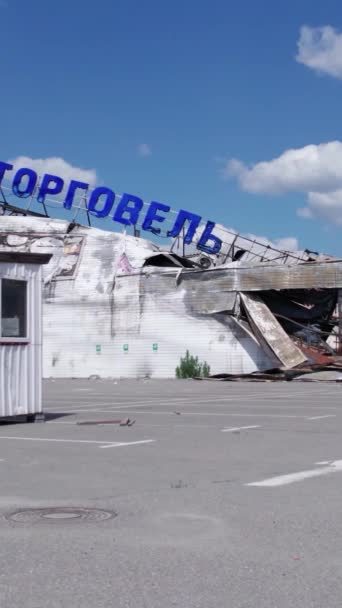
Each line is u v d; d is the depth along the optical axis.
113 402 24.39
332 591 5.16
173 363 47.03
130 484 9.03
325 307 46.50
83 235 52.75
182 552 6.07
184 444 12.74
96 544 6.33
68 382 43.19
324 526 6.90
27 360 17.34
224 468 10.16
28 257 17.48
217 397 26.72
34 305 17.64
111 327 49.38
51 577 5.48
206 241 57.50
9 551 6.15
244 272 44.84
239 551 6.10
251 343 44.47
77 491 8.63
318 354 42.84
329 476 9.50
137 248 50.91
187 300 46.81
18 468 10.32
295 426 15.61
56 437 14.02
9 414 16.73
